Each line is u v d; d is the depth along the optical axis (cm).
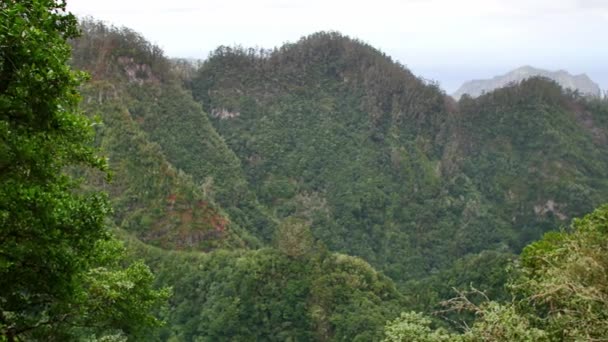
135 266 1015
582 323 847
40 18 699
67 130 797
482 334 953
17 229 690
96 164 894
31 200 668
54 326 881
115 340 1101
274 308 3497
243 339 3403
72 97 808
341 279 3638
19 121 736
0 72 680
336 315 3369
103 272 963
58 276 752
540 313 1101
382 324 3161
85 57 6344
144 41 7238
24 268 745
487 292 3131
